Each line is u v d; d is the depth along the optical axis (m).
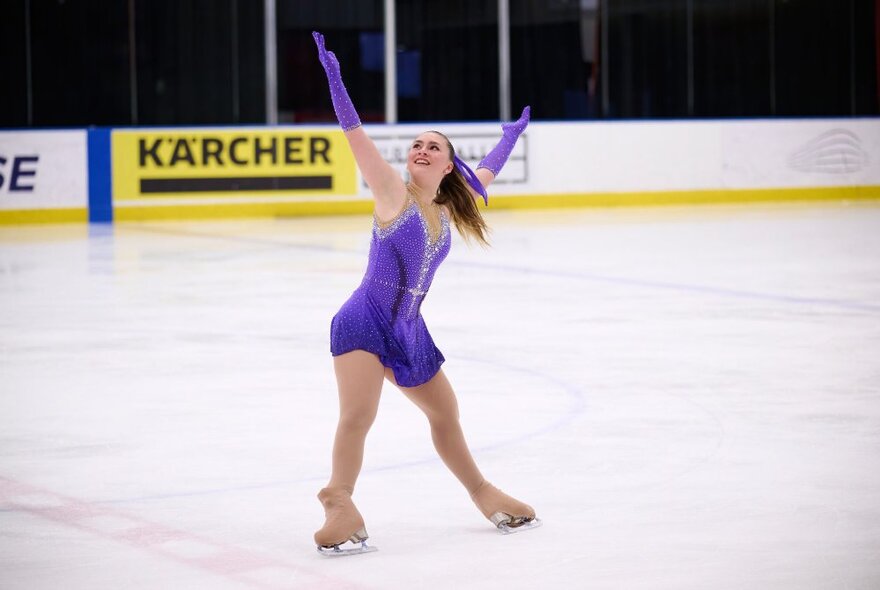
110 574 11.46
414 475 15.06
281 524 13.09
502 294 31.89
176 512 13.54
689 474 14.95
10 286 33.78
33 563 11.79
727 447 16.27
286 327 26.75
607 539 12.44
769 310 28.77
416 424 17.75
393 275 12.19
